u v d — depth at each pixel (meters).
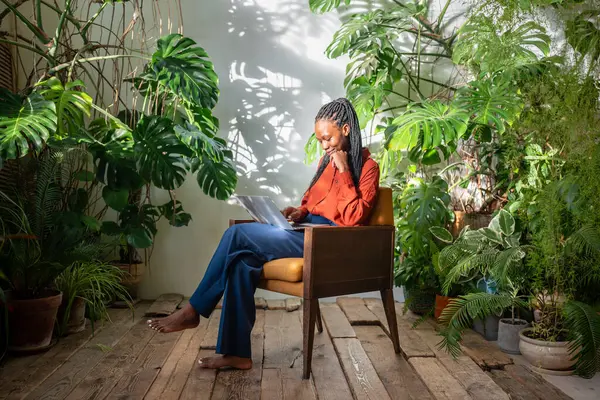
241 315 2.45
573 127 2.57
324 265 2.41
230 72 4.18
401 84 4.19
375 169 2.67
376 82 3.73
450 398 2.17
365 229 2.60
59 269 2.82
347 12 4.21
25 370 2.45
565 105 2.62
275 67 4.19
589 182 2.45
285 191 4.19
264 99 4.18
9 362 2.56
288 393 2.20
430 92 4.18
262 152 4.19
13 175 3.20
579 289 2.61
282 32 4.19
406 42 4.19
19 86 3.92
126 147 3.04
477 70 3.58
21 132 2.49
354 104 3.64
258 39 4.18
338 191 2.70
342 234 2.49
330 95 4.21
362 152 2.71
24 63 3.92
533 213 2.80
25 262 2.77
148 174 3.05
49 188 2.93
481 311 2.61
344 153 2.63
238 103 4.18
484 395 2.20
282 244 2.51
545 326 2.58
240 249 2.49
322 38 4.21
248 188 4.18
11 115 2.51
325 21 4.21
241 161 4.19
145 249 4.11
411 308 3.61
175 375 2.39
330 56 4.12
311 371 2.48
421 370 2.50
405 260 3.54
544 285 2.64
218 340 2.46
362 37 3.68
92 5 4.03
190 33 4.16
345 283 2.52
